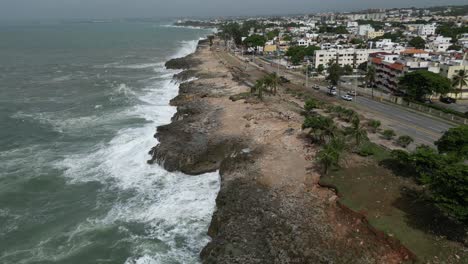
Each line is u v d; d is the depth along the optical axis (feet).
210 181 196.03
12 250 149.28
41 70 545.03
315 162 193.16
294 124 247.70
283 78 433.07
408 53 455.63
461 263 119.75
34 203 180.86
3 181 199.00
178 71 531.91
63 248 150.20
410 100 324.80
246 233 141.90
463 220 127.03
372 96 352.69
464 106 326.03
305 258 127.13
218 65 529.45
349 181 170.40
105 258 144.15
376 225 137.80
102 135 263.29
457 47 590.96
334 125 216.13
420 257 122.21
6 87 422.00
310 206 155.63
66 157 228.43
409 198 155.43
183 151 216.33
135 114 311.47
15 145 247.29
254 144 219.82
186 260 141.90
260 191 169.07
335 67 373.61
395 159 188.96
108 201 181.47
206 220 164.55
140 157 225.76
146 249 147.84
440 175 134.82
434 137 235.20
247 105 300.20
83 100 360.48
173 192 187.62
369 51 551.18
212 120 266.36
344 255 127.65
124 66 591.78
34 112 321.32
